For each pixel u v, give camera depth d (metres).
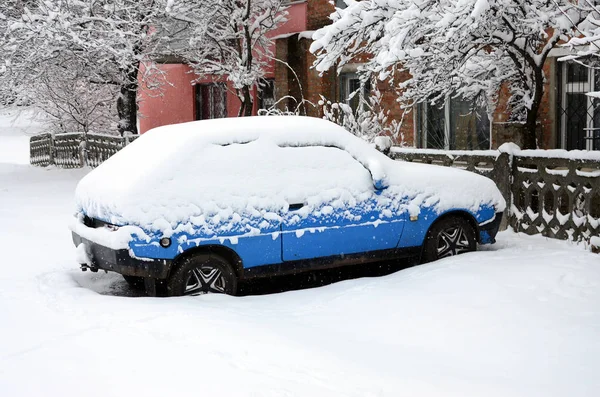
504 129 12.70
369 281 7.47
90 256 7.46
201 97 23.83
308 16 19.12
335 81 18.47
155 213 6.98
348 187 7.86
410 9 9.30
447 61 10.34
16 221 12.34
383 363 5.20
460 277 7.12
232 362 5.20
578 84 12.55
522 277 7.09
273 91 21.17
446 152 11.03
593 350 5.29
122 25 17.84
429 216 8.27
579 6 8.84
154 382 4.84
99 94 22.92
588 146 12.45
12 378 4.97
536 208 10.03
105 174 7.75
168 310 6.42
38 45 16.88
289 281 8.55
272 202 7.45
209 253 7.23
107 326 6.07
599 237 8.70
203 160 7.31
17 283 7.79
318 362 5.19
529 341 5.54
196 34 18.09
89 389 4.75
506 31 10.26
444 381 4.84
